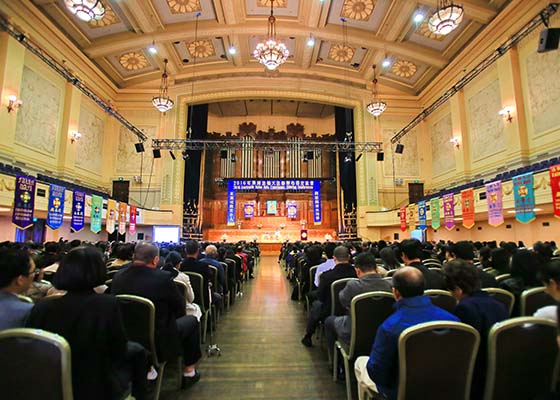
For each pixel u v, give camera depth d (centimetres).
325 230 2047
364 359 216
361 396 207
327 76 1630
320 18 1213
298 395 261
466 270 194
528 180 770
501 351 153
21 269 170
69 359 129
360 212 1622
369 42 1307
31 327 158
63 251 437
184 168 1625
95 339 157
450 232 1384
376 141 1616
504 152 1086
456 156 1332
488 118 1165
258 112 2233
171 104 1216
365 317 236
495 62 1120
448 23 752
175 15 1212
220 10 1193
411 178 1598
